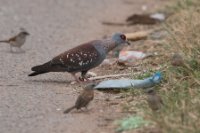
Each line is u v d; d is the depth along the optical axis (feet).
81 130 38.27
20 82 49.32
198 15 62.44
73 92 46.75
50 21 77.36
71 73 49.24
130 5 90.38
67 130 38.27
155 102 39.58
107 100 44.57
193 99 41.93
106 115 41.09
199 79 45.96
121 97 45.32
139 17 76.13
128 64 55.83
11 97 45.03
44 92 46.50
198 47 51.31
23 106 42.93
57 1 91.50
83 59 48.37
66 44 65.16
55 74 52.16
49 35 69.51
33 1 90.27
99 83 47.39
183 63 48.06
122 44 50.42
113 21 78.64
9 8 84.17
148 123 38.09
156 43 63.36
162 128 36.65
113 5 90.48
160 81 47.11
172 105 40.09
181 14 69.62
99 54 48.96
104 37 68.74
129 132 37.60
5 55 59.31
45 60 57.67
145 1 92.84
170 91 44.37
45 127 38.78
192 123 36.94
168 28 65.51
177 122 37.17
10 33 70.08
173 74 47.70
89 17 81.05
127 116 40.47
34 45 64.28
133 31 72.23
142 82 46.78
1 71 52.90
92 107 42.86
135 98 44.55
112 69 54.60
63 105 43.29
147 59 56.80
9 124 39.32
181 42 54.19
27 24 75.05
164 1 90.27
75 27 74.54
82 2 91.97
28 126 38.99
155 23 75.25
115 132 37.86
